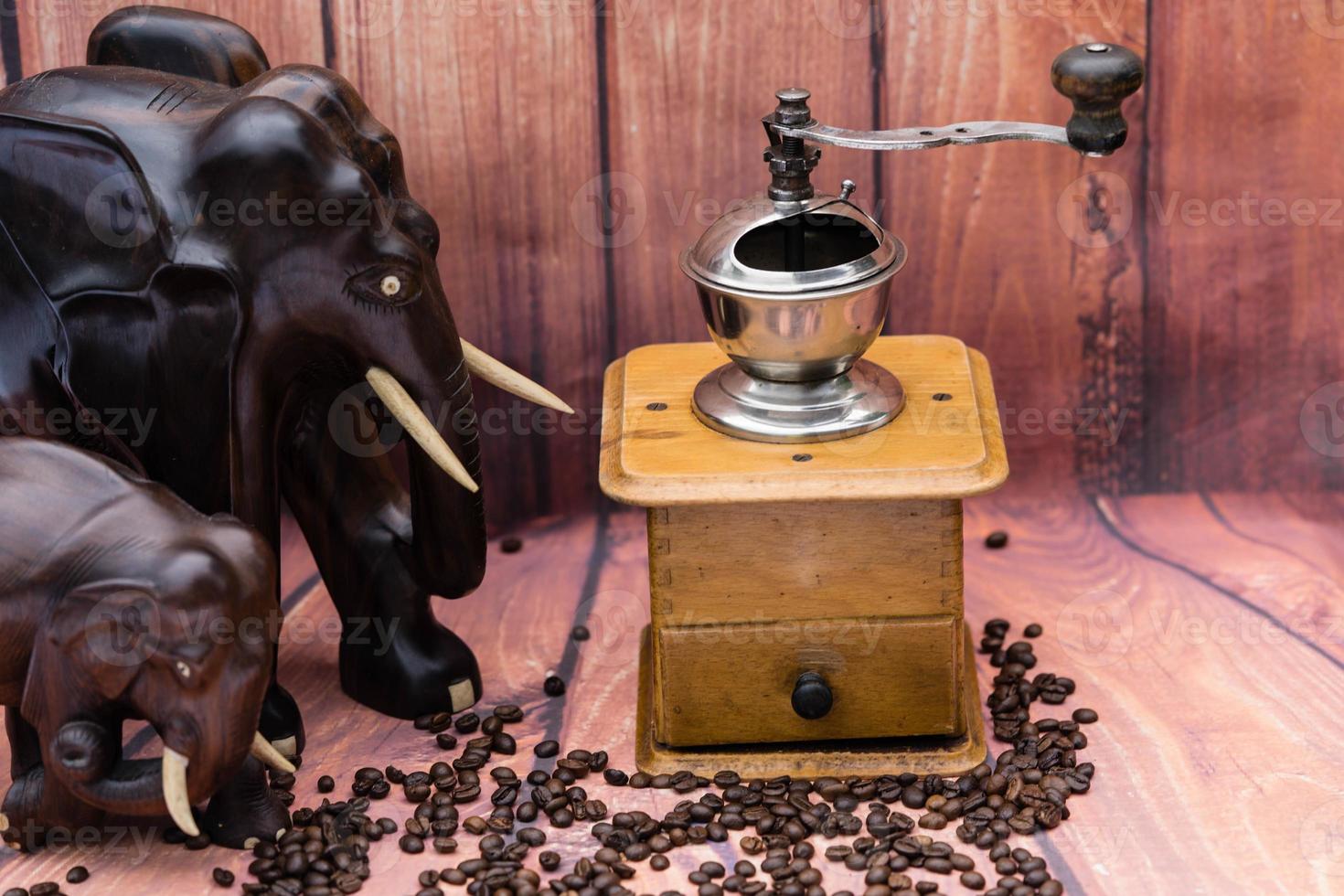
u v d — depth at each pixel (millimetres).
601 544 1288
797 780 1099
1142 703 1138
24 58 1211
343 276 1043
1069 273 1259
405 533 1146
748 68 1223
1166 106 1229
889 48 1220
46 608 1003
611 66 1222
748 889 1032
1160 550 1258
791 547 1072
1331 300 1254
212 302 1038
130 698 1005
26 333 1051
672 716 1104
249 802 1064
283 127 1021
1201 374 1275
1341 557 1242
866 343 1073
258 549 1021
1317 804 1069
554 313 1265
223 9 1205
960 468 1050
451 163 1234
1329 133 1227
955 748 1105
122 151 1026
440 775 1102
